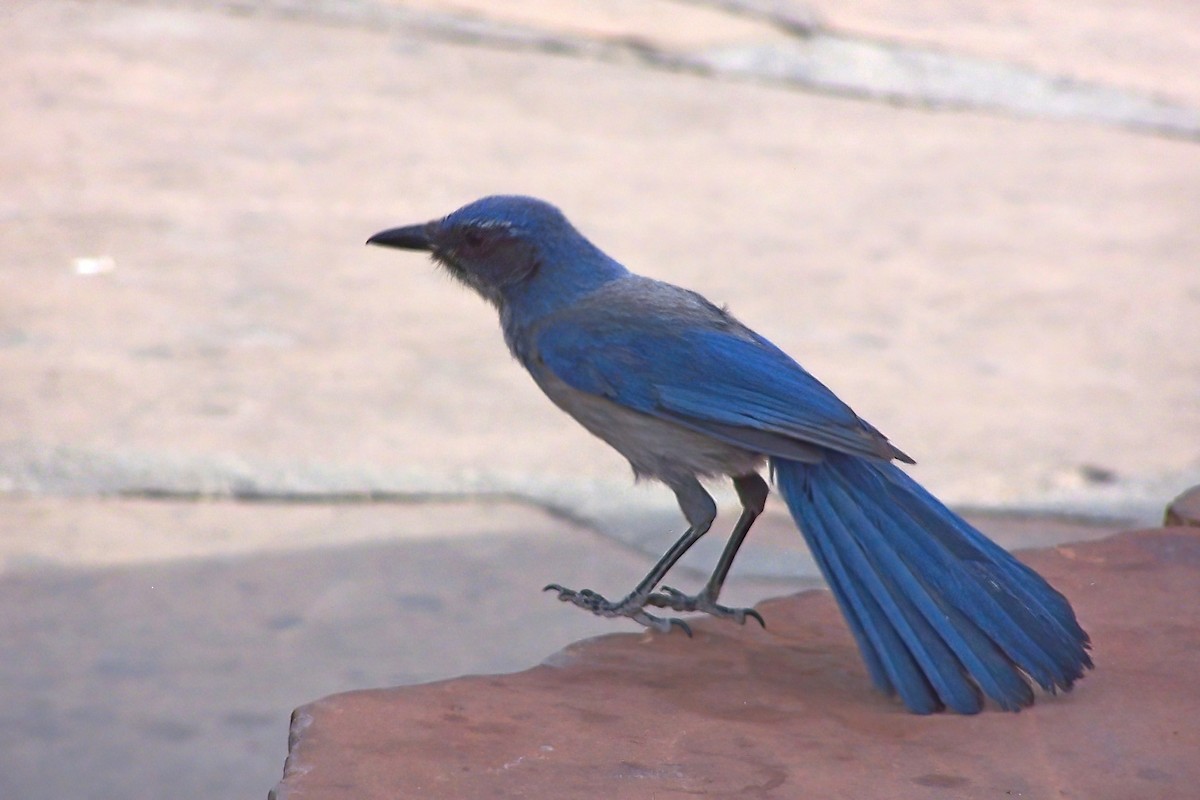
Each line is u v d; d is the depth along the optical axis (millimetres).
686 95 26594
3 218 19516
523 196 7414
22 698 10188
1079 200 22688
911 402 15219
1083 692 5316
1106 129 26312
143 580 11875
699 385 6629
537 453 14172
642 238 19938
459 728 5012
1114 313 18125
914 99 27297
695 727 5094
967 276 19250
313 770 4703
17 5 29031
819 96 27172
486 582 11977
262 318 17016
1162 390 15797
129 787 9258
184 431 14164
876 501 5895
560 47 28297
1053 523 12703
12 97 24328
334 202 20812
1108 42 31375
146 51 27016
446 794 4570
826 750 4930
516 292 7355
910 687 5238
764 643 5957
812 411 6270
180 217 19922
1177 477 13586
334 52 27484
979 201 22453
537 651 10891
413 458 13914
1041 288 18938
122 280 17812
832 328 17266
